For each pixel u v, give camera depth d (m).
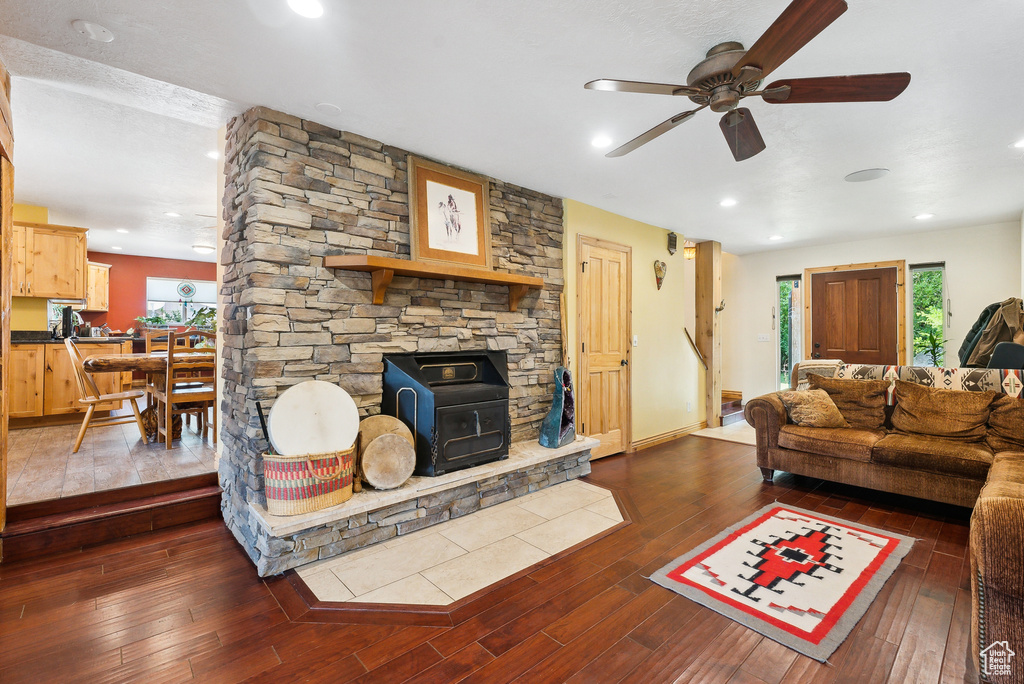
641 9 1.73
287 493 2.33
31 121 2.94
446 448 2.98
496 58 2.05
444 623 1.95
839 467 3.46
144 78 2.23
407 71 2.15
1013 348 3.71
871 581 2.27
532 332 3.90
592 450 4.43
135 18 1.78
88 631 1.86
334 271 2.73
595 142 2.96
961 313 5.32
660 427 5.30
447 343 3.30
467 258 3.35
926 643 1.82
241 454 2.62
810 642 1.81
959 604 2.08
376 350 2.93
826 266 6.29
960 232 5.32
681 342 5.66
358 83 2.26
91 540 2.59
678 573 2.34
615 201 4.28
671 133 2.81
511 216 3.75
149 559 2.45
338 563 2.43
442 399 2.95
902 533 2.83
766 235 5.75
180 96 2.41
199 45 1.95
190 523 2.90
